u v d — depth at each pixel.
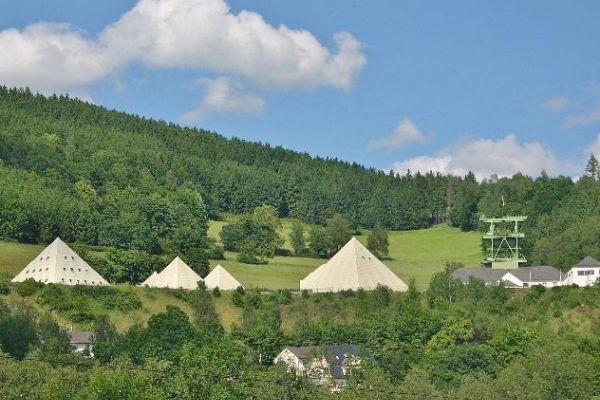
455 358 154.62
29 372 121.56
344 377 143.25
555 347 154.75
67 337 158.50
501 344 158.38
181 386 113.81
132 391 110.88
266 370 137.50
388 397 124.81
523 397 125.75
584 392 131.12
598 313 175.38
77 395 112.56
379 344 165.62
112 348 154.75
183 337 161.12
